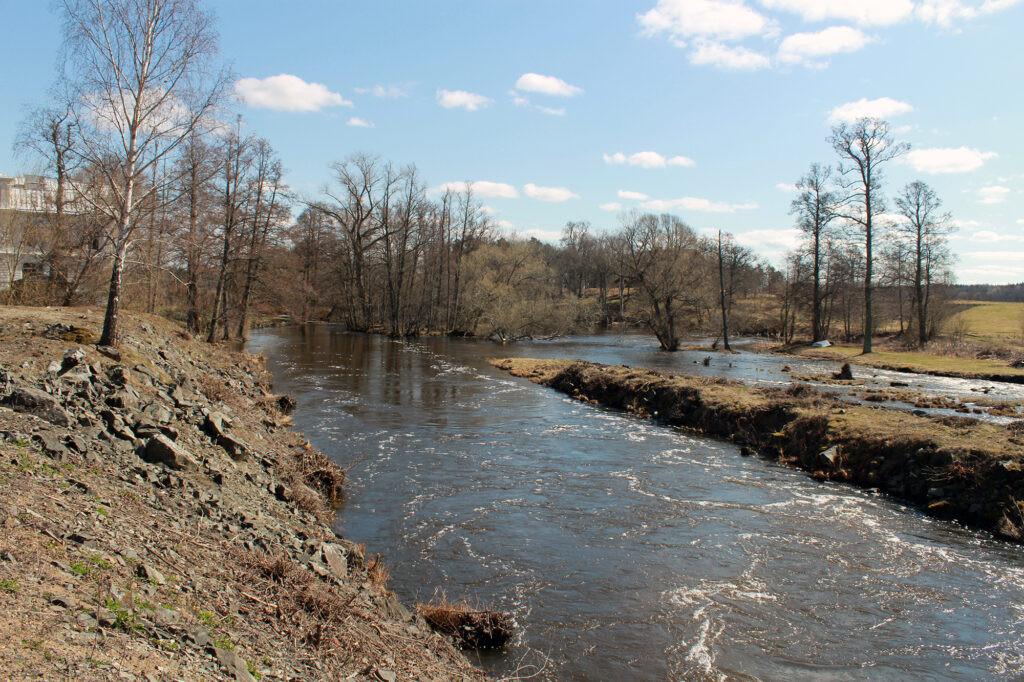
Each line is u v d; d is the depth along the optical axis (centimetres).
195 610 575
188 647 504
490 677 752
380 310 7019
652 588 1016
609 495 1485
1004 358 4131
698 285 5353
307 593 722
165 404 1220
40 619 445
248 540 821
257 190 4038
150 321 2305
